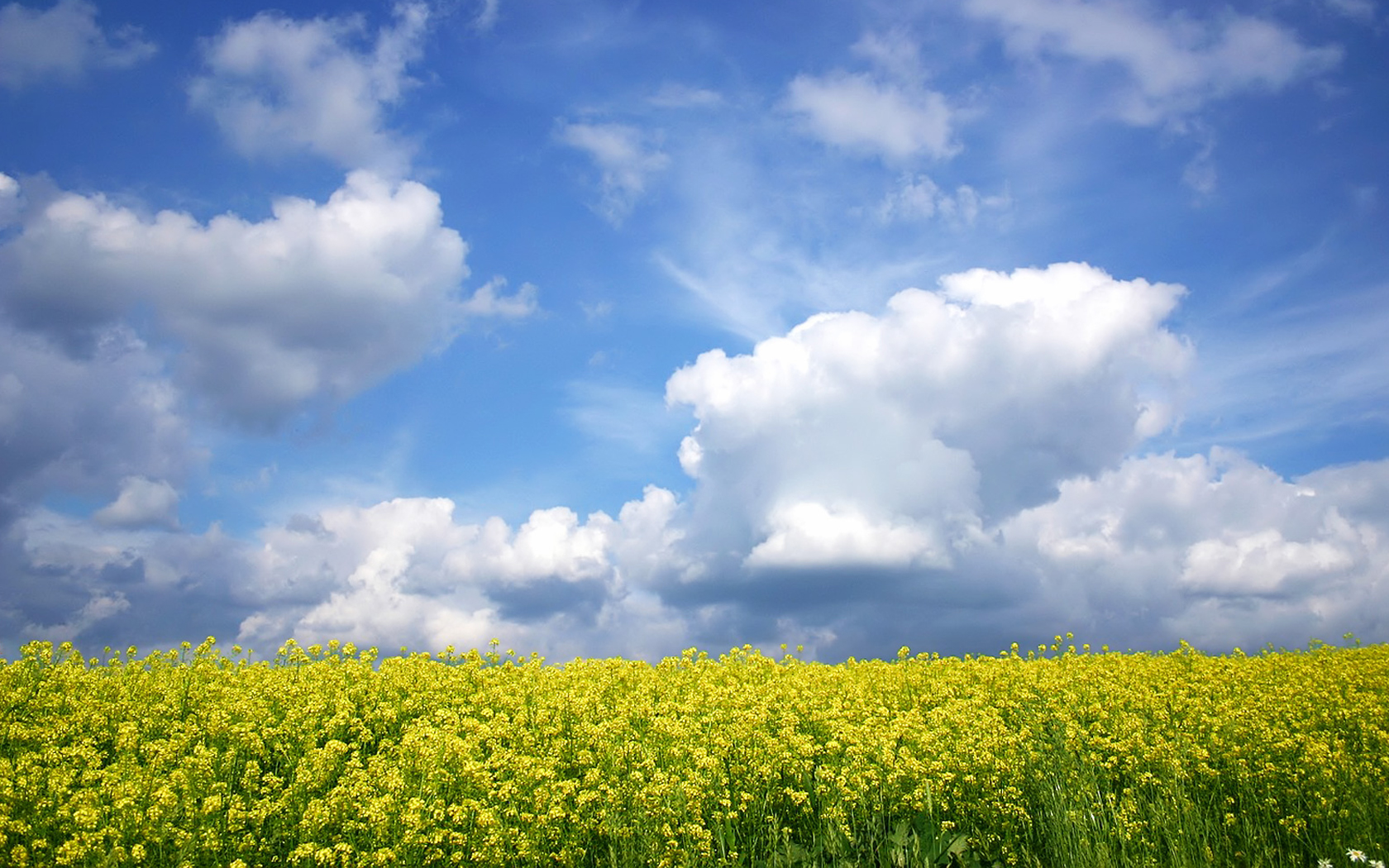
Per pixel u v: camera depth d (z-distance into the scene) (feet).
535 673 45.65
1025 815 28.50
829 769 30.14
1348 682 44.65
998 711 38.19
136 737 30.45
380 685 39.91
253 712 34.81
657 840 26.27
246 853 25.34
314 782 27.94
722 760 31.55
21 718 33.50
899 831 27.71
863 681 44.98
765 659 48.88
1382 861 24.59
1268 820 28.04
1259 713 36.32
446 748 30.27
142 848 23.59
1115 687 41.83
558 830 26.32
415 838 24.91
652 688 42.45
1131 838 26.58
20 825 23.77
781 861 26.76
